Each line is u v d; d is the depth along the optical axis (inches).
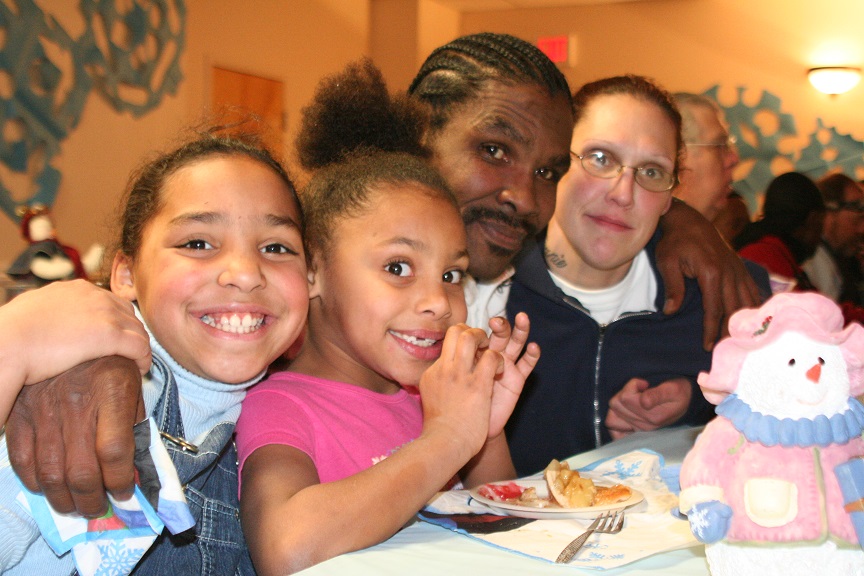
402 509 32.6
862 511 24.2
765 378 25.1
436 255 42.6
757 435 25.0
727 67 233.6
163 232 35.5
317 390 42.7
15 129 148.9
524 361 44.6
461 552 30.5
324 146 53.0
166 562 34.4
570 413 68.9
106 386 25.3
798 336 24.9
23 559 29.6
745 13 231.5
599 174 65.0
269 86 202.2
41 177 150.7
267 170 38.1
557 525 34.1
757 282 79.4
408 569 28.4
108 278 43.1
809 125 227.9
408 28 234.8
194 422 35.6
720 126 113.2
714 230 72.0
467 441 36.1
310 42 215.0
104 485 24.9
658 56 239.0
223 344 35.0
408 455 34.6
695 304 71.1
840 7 224.1
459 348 37.8
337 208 43.9
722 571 25.8
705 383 26.7
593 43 243.9
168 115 176.9
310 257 44.8
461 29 255.6
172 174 37.0
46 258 113.7
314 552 30.7
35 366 25.2
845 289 141.7
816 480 24.7
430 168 46.1
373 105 53.7
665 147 65.4
